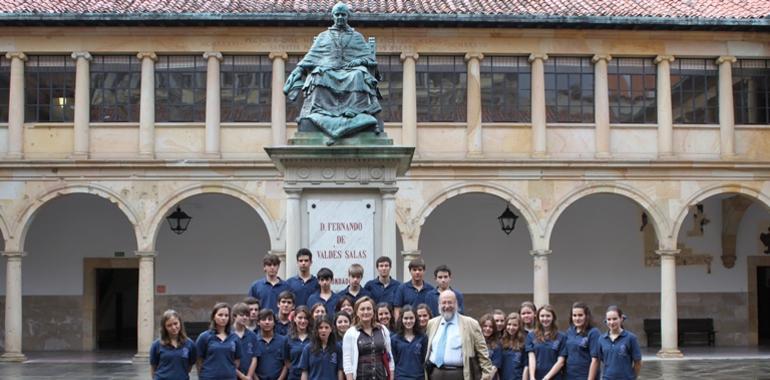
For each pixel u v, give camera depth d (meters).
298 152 14.62
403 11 30.09
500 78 30.88
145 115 30.12
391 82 30.75
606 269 34.41
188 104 30.48
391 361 11.98
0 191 29.73
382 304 12.51
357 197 14.92
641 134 31.00
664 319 30.17
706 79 31.34
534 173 30.20
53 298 33.41
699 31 30.89
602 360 13.34
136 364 28.11
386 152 14.66
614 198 34.50
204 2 30.92
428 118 30.67
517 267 34.16
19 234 29.56
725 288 34.59
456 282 34.03
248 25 30.08
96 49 30.19
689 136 31.14
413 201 29.95
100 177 29.80
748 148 31.19
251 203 29.84
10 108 30.05
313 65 15.27
